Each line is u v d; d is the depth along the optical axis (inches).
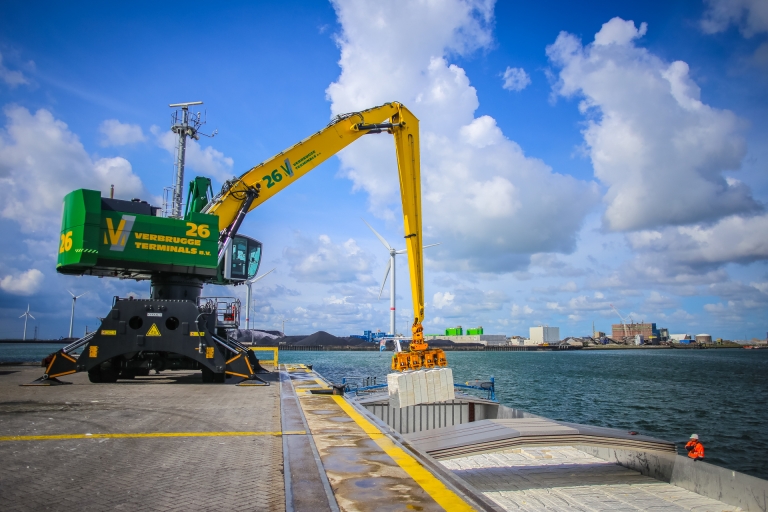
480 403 1008.2
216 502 231.1
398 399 809.5
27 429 402.0
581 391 2564.0
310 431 406.6
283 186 1079.0
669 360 7672.2
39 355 6619.1
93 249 825.5
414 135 1143.0
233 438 375.6
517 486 625.3
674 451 643.5
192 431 401.4
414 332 1018.7
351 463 304.8
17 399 589.3
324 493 243.8
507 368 5017.2
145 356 853.8
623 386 2883.9
